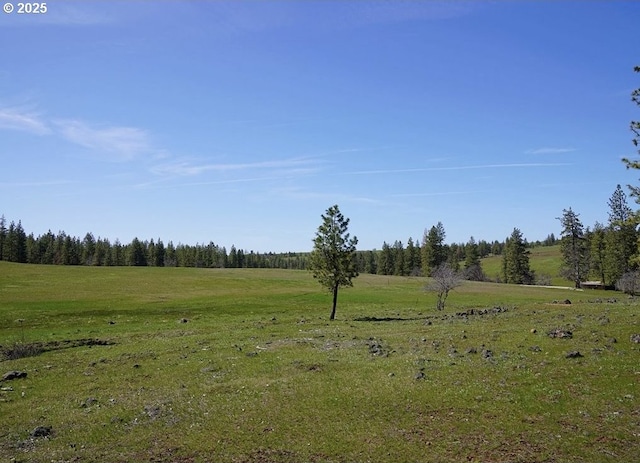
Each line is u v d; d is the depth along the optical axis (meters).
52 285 95.94
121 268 147.38
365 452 18.11
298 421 21.12
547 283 148.12
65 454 18.92
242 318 59.69
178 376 29.41
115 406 24.31
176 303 73.62
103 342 43.91
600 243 127.31
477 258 168.50
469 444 18.28
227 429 20.62
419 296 89.31
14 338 46.31
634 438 17.89
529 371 25.23
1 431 21.55
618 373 23.69
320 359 31.05
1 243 184.62
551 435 18.52
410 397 23.02
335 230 57.62
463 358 28.84
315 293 91.69
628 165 30.86
